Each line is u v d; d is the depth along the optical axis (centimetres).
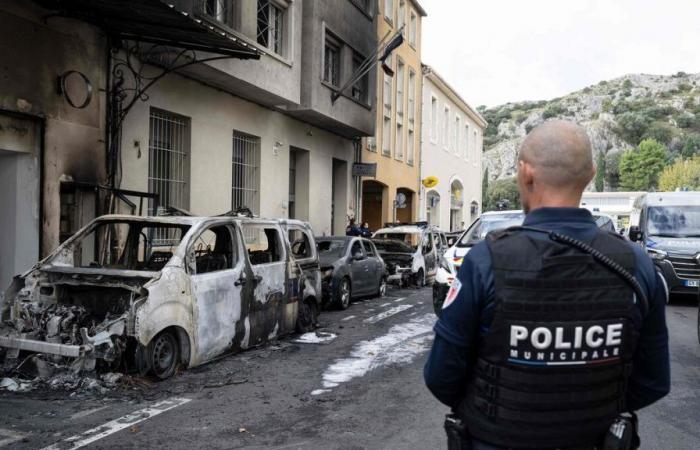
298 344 843
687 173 8956
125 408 538
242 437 472
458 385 196
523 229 193
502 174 15450
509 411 184
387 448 453
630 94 16950
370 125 2039
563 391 182
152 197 1046
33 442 452
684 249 1340
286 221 907
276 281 833
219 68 1214
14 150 876
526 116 17838
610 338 183
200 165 1308
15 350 611
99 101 1020
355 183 2223
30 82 885
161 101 1180
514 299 182
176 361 646
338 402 571
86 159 994
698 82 17012
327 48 1789
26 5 869
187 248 668
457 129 3947
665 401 589
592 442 189
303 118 1739
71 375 593
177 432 480
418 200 3066
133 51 1091
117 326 589
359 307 1276
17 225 919
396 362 742
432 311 1209
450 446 203
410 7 2834
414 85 2959
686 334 969
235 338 736
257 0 1367
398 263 1716
